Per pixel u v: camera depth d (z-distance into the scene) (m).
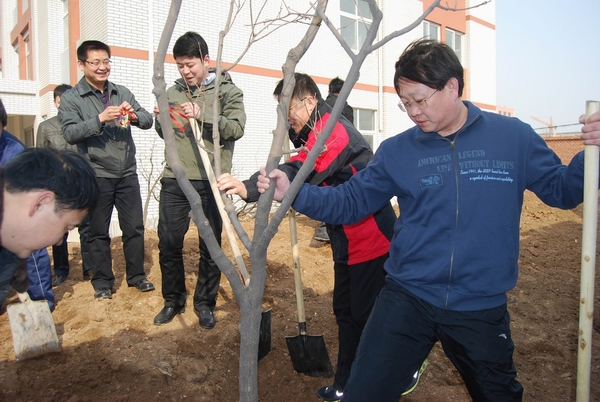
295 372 3.08
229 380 2.96
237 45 9.02
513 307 4.29
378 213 2.47
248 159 9.34
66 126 3.52
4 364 2.85
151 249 5.11
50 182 1.33
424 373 3.13
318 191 2.01
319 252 5.73
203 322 3.40
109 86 3.79
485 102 15.80
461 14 14.66
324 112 2.44
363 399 1.82
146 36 7.77
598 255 6.36
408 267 1.93
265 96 9.51
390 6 12.14
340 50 11.03
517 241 1.85
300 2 9.98
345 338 2.67
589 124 1.68
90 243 3.73
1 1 15.88
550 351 3.50
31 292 3.43
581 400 1.84
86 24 8.20
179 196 3.30
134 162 3.85
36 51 11.56
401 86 1.79
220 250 1.63
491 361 1.81
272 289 4.29
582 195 1.79
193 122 2.05
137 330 3.34
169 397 2.71
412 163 1.91
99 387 2.75
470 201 1.79
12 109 11.15
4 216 1.33
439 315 1.85
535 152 1.85
